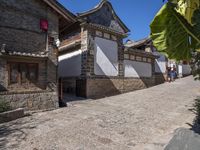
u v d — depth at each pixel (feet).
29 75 32.96
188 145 9.62
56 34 36.63
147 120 27.40
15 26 32.04
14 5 32.12
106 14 54.70
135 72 60.34
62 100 39.60
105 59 50.83
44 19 35.37
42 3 35.17
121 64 55.21
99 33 49.85
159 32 10.62
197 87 57.36
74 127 24.25
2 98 29.63
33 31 33.96
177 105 36.29
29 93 32.50
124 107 35.73
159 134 22.31
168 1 10.08
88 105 37.76
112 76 52.31
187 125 24.52
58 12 36.14
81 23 47.09
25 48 32.91
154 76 68.39
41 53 34.71
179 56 11.05
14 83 31.30
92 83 47.21
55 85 35.78
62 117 29.04
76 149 18.47
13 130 23.58
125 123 26.03
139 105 37.24
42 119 28.22
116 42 54.19
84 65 47.01
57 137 21.18
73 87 50.24
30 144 19.48
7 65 30.63
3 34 30.76
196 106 31.50
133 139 20.92
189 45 10.82
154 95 47.83
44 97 34.19
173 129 23.59
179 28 10.48
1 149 18.45
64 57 55.01
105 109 34.09
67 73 53.21
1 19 30.71
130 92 55.67
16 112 28.78
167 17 10.27
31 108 32.48
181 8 10.31
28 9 33.58
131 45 75.10
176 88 57.31
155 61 73.82
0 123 26.63
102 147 18.95
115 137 21.35
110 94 51.19
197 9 10.19
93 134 22.06
